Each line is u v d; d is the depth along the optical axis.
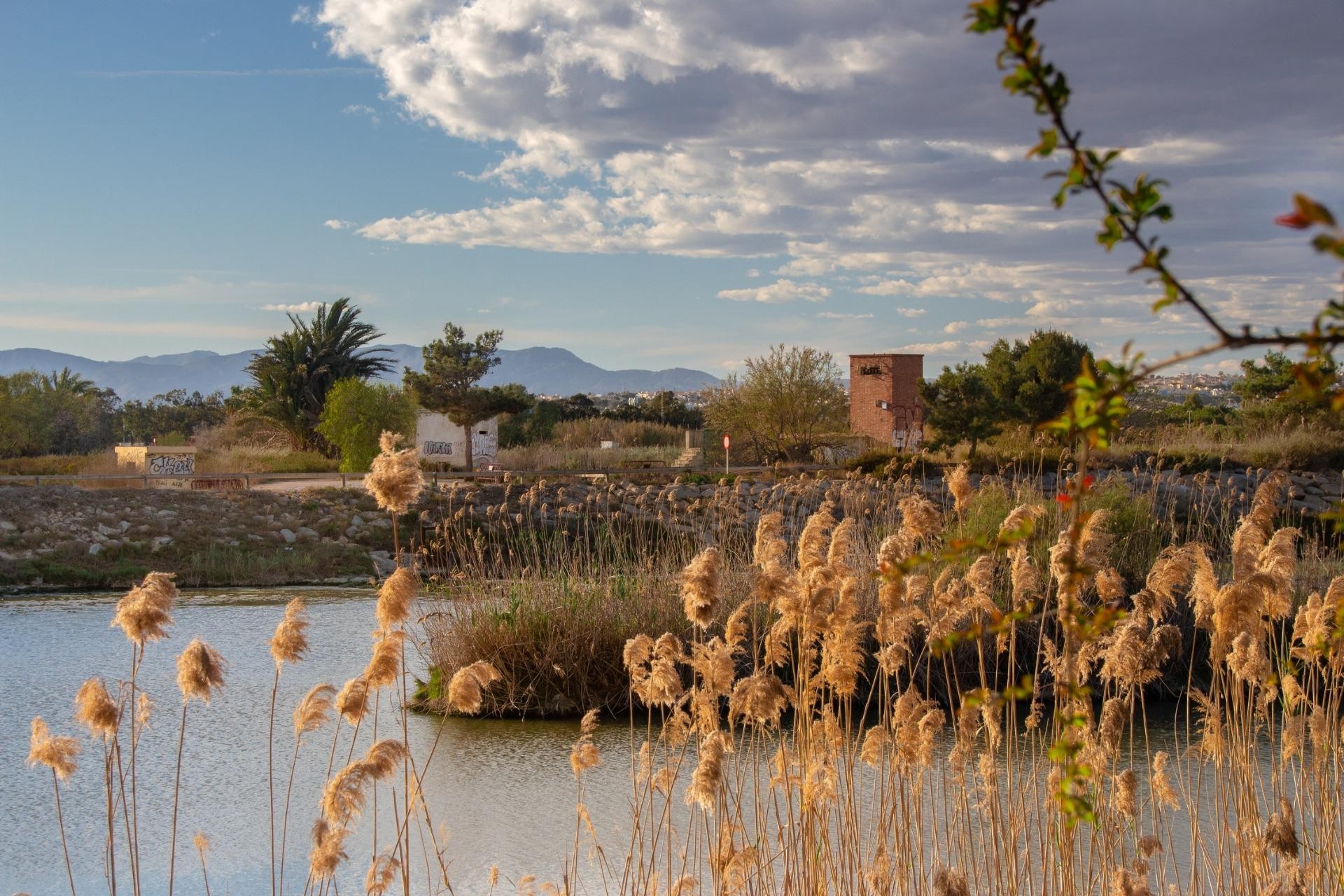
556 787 10.47
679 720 6.14
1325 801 5.82
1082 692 2.73
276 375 52.97
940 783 9.00
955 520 14.91
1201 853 7.61
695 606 5.49
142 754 11.66
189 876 8.49
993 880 6.46
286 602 22.23
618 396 107.19
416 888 8.04
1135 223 1.68
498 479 36.19
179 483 36.16
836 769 6.14
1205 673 12.96
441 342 46.06
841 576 6.04
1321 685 7.62
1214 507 22.44
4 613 20.81
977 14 1.66
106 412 77.94
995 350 41.50
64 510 28.28
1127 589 14.12
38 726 5.66
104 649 16.91
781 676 12.31
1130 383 1.72
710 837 6.18
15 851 8.98
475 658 13.45
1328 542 14.48
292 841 9.23
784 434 44.91
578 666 13.34
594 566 15.41
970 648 11.70
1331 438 32.12
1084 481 2.20
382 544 27.89
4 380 54.72
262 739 12.16
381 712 13.51
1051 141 1.69
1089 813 2.74
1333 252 1.24
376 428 43.88
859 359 50.97
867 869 5.94
